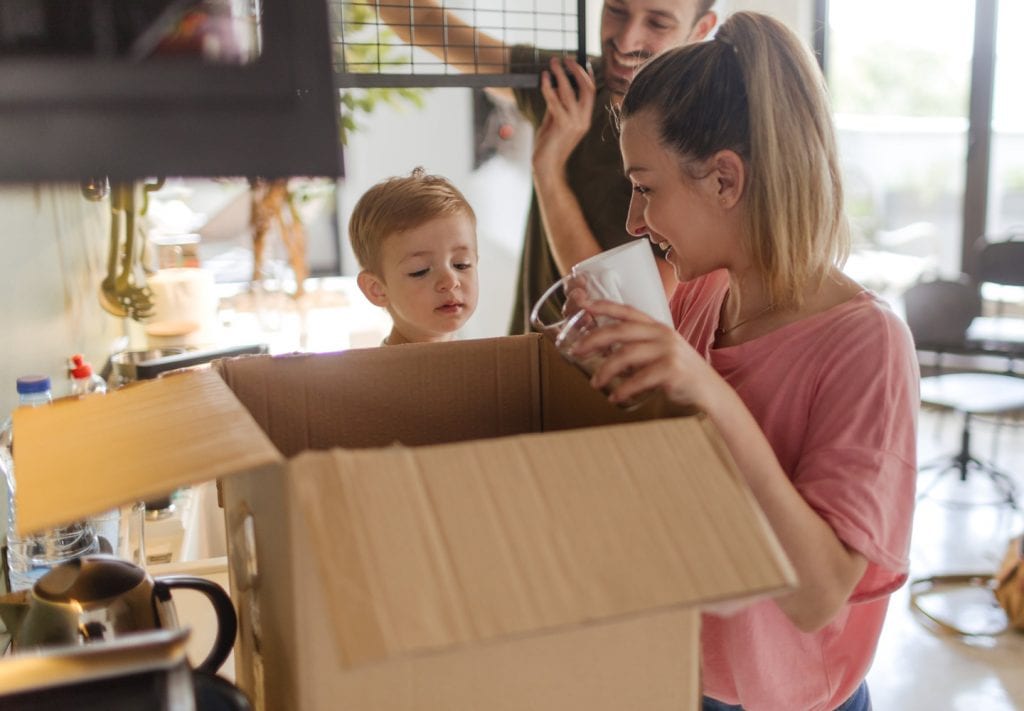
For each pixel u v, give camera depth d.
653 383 0.67
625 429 0.54
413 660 0.49
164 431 0.55
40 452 0.57
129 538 1.17
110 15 0.51
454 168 3.51
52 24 0.50
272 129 0.54
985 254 4.17
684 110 0.88
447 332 1.55
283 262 2.89
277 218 2.49
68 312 1.79
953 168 4.73
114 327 2.46
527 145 3.39
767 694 0.95
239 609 0.68
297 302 2.61
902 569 0.83
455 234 1.53
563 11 3.01
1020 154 4.67
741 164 0.88
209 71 0.52
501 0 2.94
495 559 0.45
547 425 0.84
